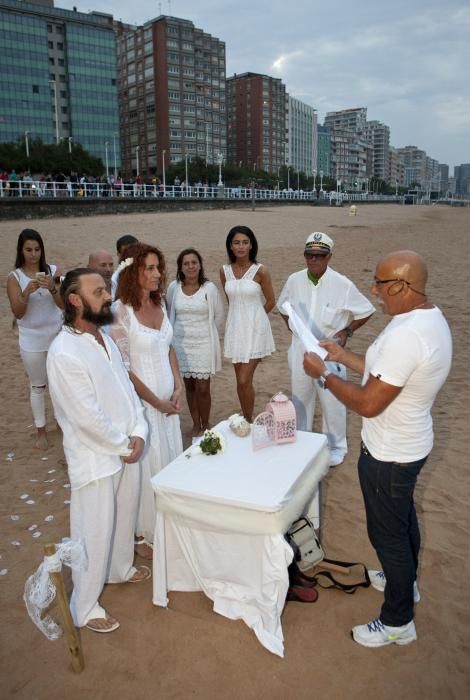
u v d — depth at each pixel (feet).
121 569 10.59
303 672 8.77
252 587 9.79
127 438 9.47
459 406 20.29
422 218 147.23
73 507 9.37
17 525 13.02
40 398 16.74
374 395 7.90
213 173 292.20
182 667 8.91
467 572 11.19
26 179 127.65
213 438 10.62
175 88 361.10
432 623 9.82
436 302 38.37
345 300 14.64
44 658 9.18
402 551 8.80
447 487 14.57
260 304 16.34
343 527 12.89
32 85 289.33
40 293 15.66
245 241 15.74
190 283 15.88
